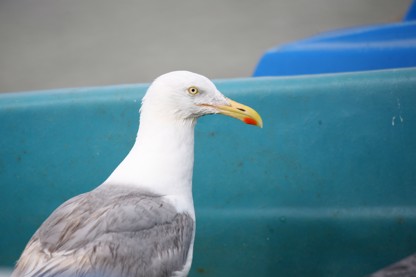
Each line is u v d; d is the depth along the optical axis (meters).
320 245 10.05
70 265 6.79
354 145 9.97
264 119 10.19
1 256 10.74
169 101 8.29
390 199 9.85
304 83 10.12
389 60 12.51
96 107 10.45
